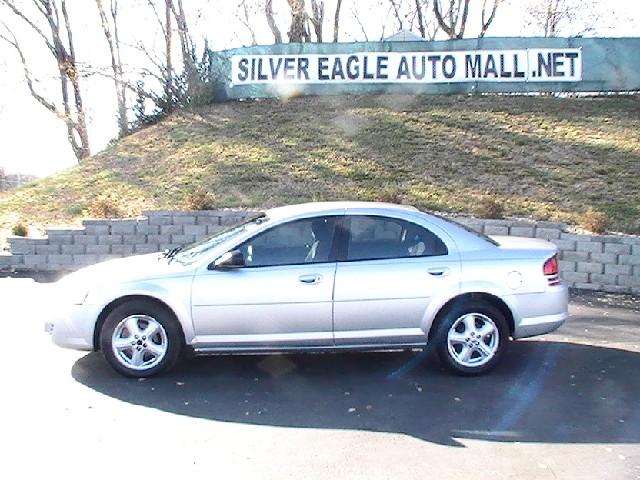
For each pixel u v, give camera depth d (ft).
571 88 57.98
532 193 43.01
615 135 50.24
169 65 71.92
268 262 20.26
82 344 20.13
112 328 20.02
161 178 49.24
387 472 14.07
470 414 17.42
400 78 59.62
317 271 20.10
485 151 49.03
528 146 49.37
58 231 38.99
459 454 14.97
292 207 22.02
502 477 13.87
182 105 64.13
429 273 20.36
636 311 30.12
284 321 19.99
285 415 17.30
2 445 15.26
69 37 87.86
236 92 62.34
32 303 30.19
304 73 60.85
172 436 15.89
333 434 16.07
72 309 20.15
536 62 58.08
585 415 17.35
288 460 14.62
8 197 50.08
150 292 19.92
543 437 15.93
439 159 48.26
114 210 41.60
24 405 17.80
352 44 59.88
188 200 40.73
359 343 20.35
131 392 18.93
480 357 20.59
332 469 14.20
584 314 29.43
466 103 57.26
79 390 19.04
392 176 46.24
